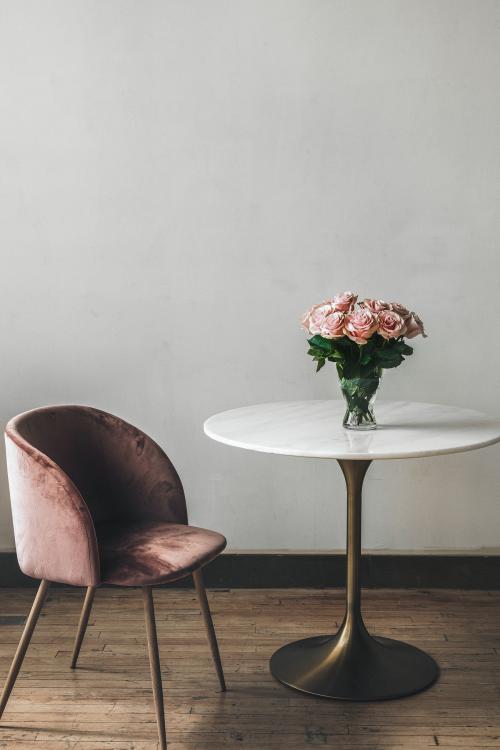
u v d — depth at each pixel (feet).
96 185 10.61
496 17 10.20
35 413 7.84
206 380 10.82
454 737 7.15
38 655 8.87
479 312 10.58
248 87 10.41
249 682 8.18
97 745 7.09
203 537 7.54
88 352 10.85
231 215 10.58
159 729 6.81
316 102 10.39
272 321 10.69
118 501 8.21
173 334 10.77
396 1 10.25
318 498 10.91
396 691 7.83
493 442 7.32
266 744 7.07
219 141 10.49
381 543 10.97
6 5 10.44
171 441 10.92
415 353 10.68
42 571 7.04
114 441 8.25
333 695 7.79
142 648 9.02
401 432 7.70
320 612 10.02
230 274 10.66
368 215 10.52
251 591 10.81
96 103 10.51
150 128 10.51
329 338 7.57
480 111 10.33
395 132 10.39
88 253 10.70
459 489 10.83
